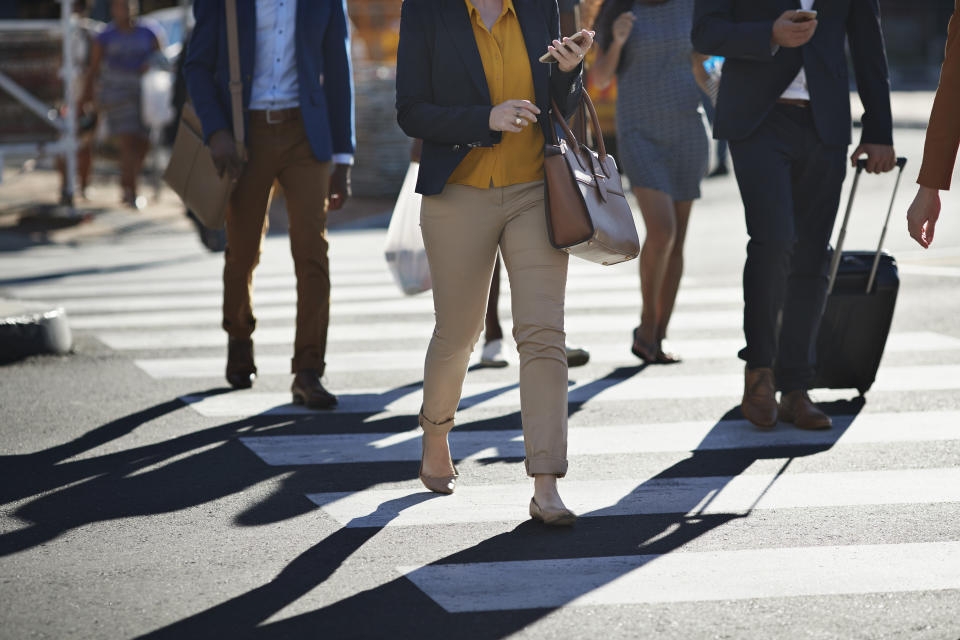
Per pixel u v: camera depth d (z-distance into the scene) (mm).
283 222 18625
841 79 6852
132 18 19578
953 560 4941
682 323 10555
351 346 9805
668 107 8570
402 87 5301
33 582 4766
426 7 5293
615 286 12820
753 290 6906
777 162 6789
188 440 6930
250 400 7910
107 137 20531
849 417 7336
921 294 11445
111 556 5055
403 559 5000
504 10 5273
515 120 4996
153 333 10336
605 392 8102
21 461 6508
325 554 5066
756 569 4859
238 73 7340
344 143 7652
